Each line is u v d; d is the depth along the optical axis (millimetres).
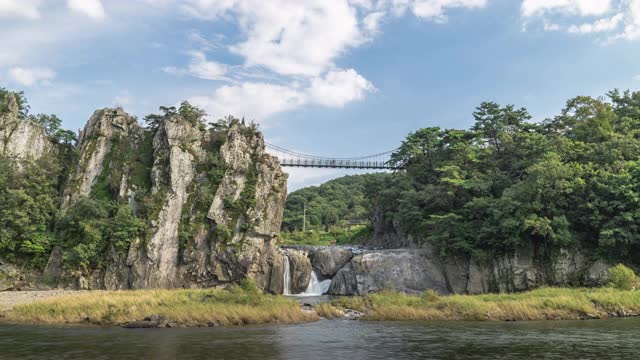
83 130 110250
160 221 93250
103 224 91562
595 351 34469
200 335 41188
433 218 92562
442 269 90500
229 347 35531
